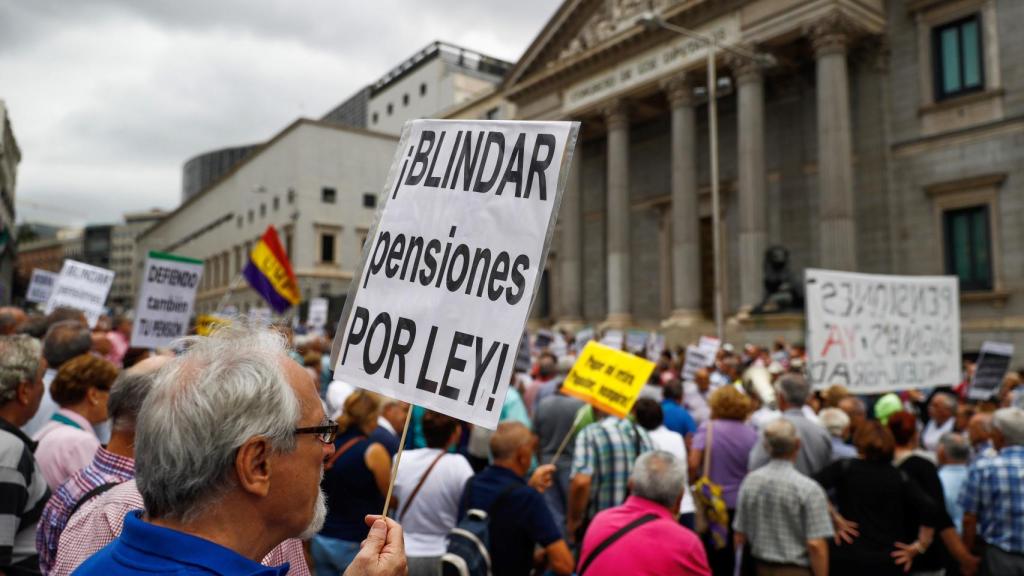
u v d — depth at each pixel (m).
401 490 4.80
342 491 4.84
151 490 1.62
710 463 6.54
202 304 89.88
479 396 2.42
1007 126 24.27
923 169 26.23
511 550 4.21
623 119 33.31
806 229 29.86
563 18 36.34
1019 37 24.27
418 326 2.61
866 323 8.23
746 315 26.05
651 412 6.58
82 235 186.50
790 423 5.23
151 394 1.70
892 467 5.43
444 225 2.68
